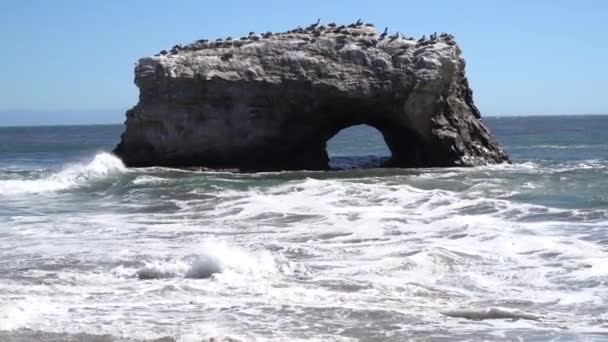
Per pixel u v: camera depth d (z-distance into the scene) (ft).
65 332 35.19
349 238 61.41
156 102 130.62
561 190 89.92
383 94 130.00
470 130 137.80
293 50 132.46
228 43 134.82
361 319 37.40
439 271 48.57
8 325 36.09
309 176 118.11
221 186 103.35
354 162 155.63
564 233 61.31
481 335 34.71
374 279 46.29
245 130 130.11
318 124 134.92
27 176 125.29
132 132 134.31
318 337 34.55
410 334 34.94
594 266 49.01
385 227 66.08
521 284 44.98
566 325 36.29
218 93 128.88
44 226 72.38
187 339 34.01
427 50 132.67
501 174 111.55
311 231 65.51
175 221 74.79
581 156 178.81
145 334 34.83
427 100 130.62
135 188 104.63
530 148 223.10
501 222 67.56
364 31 137.59
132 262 52.85
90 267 51.26
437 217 71.36
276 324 36.60
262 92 129.39
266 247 57.93
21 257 55.42
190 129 129.80
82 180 113.91
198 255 52.85
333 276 47.01
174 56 131.34
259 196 90.17
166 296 42.24
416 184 100.17
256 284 44.80
